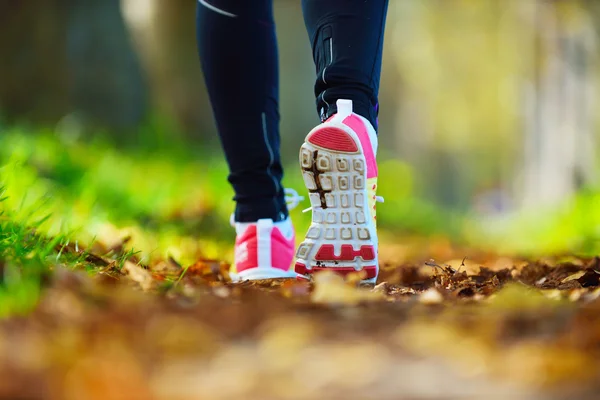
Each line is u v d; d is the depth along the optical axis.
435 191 47.84
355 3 3.91
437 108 46.41
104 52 15.46
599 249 9.20
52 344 2.18
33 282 2.91
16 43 14.73
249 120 4.38
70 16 15.20
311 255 3.95
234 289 3.52
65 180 8.99
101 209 8.12
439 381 1.99
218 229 9.13
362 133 3.85
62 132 13.52
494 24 38.78
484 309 2.93
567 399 1.87
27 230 4.39
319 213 3.94
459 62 43.09
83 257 4.04
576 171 18.14
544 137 19.86
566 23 18.58
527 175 22.08
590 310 2.72
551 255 7.66
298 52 27.66
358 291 3.33
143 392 1.84
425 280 5.08
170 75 20.88
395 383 1.96
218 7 4.28
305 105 27.67
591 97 18.05
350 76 3.90
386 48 46.38
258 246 4.44
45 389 1.82
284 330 2.43
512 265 6.02
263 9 4.34
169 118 16.17
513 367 2.10
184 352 2.21
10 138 9.80
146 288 3.36
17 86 14.71
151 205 9.32
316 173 3.87
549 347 2.30
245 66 4.31
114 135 15.13
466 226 19.23
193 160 15.06
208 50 4.32
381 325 2.59
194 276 4.60
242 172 4.45
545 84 19.77
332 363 2.11
